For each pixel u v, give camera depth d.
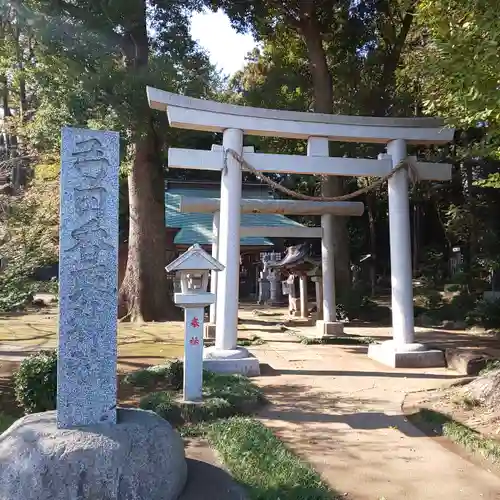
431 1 5.84
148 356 10.53
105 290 3.93
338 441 5.17
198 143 25.31
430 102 6.53
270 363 9.62
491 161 18.47
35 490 3.25
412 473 4.32
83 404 3.78
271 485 3.88
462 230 20.02
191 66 15.55
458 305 16.62
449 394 6.81
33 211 12.81
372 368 9.15
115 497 3.36
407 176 9.58
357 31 18.30
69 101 13.31
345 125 9.38
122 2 13.41
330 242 13.73
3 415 5.69
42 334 13.55
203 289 6.39
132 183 17.30
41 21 12.77
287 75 20.12
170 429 3.91
